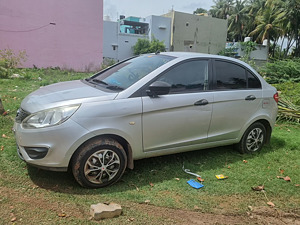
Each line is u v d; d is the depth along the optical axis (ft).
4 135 15.17
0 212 8.98
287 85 37.65
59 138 9.99
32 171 11.76
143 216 9.48
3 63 44.91
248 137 15.42
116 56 118.93
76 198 10.18
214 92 13.41
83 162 10.41
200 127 13.12
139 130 11.37
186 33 135.03
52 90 12.31
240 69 14.80
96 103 10.57
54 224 8.65
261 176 13.16
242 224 9.59
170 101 11.96
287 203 11.10
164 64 12.51
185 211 10.02
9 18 63.67
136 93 11.38
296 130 21.36
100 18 76.79
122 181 11.70
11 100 24.14
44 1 67.67
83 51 75.92
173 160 14.16
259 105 15.12
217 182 12.28
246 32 183.83
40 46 69.15
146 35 123.75
